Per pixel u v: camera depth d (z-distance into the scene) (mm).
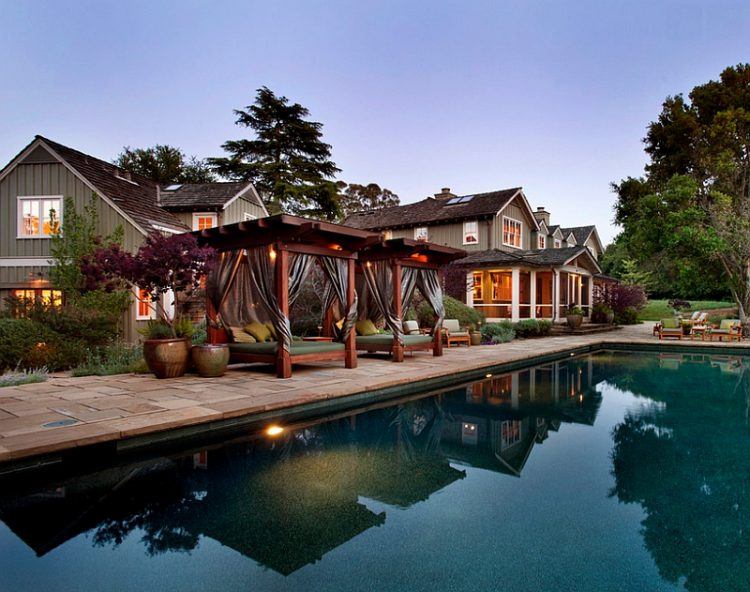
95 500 3400
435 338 10953
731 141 15680
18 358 8328
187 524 3000
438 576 2365
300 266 8133
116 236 12438
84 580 2352
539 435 5168
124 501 3377
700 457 4355
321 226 7469
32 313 9656
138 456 4344
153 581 2340
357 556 2564
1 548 2697
